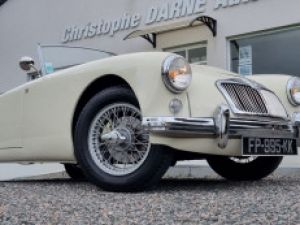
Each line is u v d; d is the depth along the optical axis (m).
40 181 4.29
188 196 2.91
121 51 9.10
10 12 11.23
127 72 3.03
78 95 3.35
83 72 3.33
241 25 7.43
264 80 3.83
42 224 2.13
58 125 3.46
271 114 3.30
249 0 7.33
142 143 3.05
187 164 5.48
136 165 3.04
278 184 3.70
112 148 3.12
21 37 10.98
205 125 2.93
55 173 5.84
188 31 8.06
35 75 4.28
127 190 3.06
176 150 3.03
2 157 3.94
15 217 2.28
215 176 4.80
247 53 7.43
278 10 7.04
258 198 2.83
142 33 8.23
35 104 3.65
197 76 3.10
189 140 2.94
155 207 2.51
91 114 3.21
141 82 2.94
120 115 3.16
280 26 7.02
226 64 7.59
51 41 10.37
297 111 3.71
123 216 2.28
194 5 8.00
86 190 3.26
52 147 3.52
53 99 3.51
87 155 3.20
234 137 3.07
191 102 2.96
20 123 3.77
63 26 10.12
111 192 3.11
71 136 3.40
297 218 2.21
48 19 10.43
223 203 2.63
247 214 2.31
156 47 8.51
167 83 2.88
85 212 2.39
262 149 3.19
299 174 4.84
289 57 6.98
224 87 3.13
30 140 3.69
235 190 3.25
